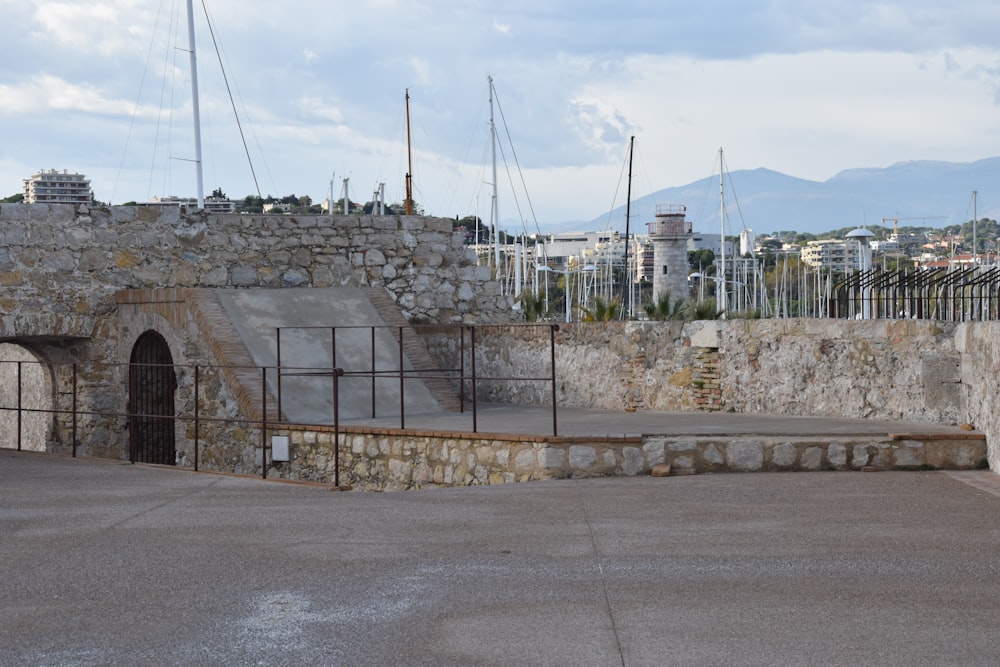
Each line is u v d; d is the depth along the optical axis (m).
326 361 19.20
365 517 10.44
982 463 13.09
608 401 18.50
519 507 10.89
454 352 21.28
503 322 24.67
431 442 14.89
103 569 8.16
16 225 20.56
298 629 6.46
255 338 19.05
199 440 19.05
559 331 19.31
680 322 17.62
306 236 22.97
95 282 21.27
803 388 16.23
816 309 90.56
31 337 21.03
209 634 6.38
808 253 136.25
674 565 8.09
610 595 7.21
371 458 15.73
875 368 15.56
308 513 10.75
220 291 19.89
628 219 69.25
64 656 5.98
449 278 24.17
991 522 9.62
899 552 8.42
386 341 20.36
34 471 14.88
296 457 16.88
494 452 13.94
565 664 5.78
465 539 9.21
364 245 23.44
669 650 5.99
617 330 18.39
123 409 21.36
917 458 13.16
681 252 103.56
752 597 7.11
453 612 6.81
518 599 7.12
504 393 20.36
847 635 6.23
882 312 17.31
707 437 13.40
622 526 9.73
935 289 16.08
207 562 8.37
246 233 22.53
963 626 6.39
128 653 6.03
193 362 19.31
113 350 21.41
